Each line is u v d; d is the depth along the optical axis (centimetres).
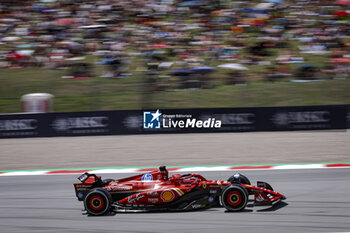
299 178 3781
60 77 7712
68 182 3916
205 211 2877
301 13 9300
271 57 8131
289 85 7188
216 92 7031
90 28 8975
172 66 7756
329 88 6994
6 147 5641
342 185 3491
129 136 6019
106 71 7769
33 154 5206
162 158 4812
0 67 8125
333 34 8712
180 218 2755
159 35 8831
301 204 2995
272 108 6056
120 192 2986
